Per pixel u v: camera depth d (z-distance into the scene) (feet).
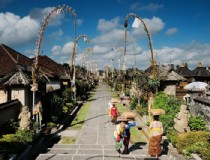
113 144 47.11
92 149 41.68
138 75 111.75
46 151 40.52
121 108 98.02
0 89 63.21
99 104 112.98
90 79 245.45
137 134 54.08
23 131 42.52
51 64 129.39
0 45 84.38
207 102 58.18
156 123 37.55
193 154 33.55
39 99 60.34
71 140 49.90
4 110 52.80
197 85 92.63
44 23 48.19
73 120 72.33
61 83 121.39
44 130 50.96
